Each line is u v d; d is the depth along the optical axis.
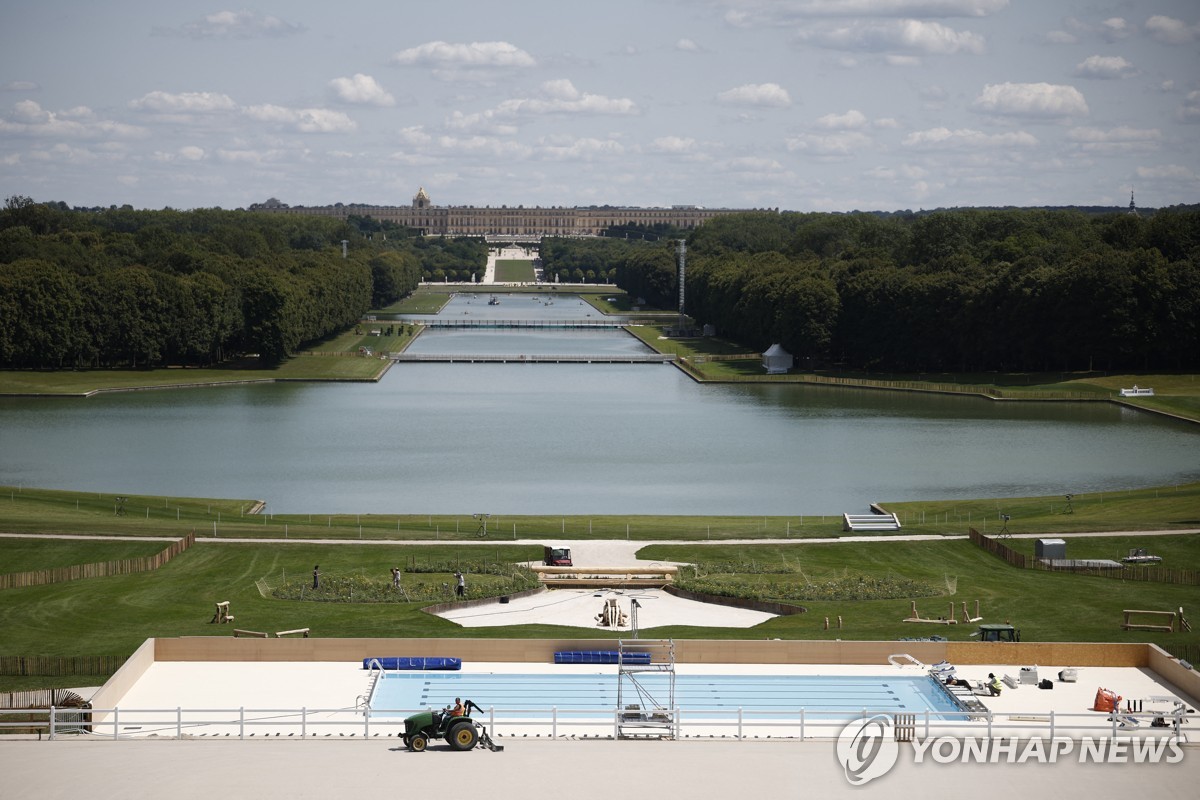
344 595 122.25
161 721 84.50
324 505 173.88
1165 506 163.12
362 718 86.06
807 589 125.06
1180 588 126.94
